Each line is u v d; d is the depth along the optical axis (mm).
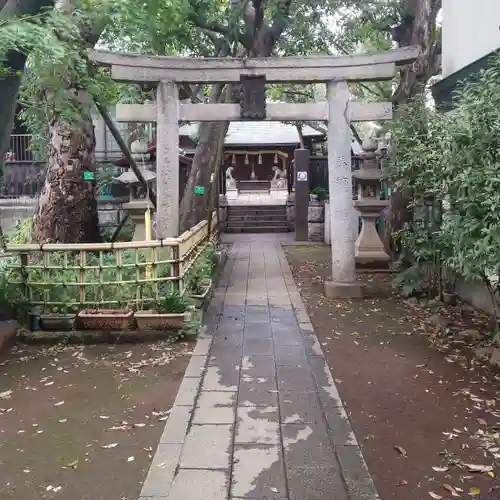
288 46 12250
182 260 6453
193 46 11195
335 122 8250
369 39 11969
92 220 9320
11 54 5664
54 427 4047
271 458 3543
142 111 8180
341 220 8414
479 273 5344
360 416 4180
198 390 4688
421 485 3229
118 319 5938
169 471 3389
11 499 3150
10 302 6129
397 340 6098
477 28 7273
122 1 6297
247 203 22031
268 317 7211
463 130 4957
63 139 8969
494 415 4145
